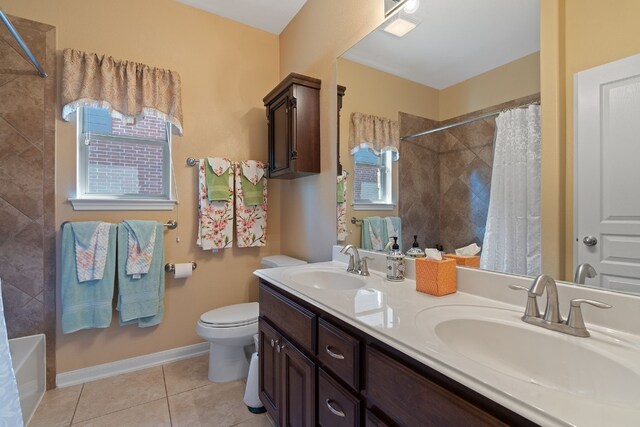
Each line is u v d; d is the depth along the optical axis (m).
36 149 1.87
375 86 1.73
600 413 0.52
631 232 0.85
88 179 2.06
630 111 0.85
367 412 0.92
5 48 1.80
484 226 1.22
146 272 2.08
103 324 1.94
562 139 0.99
